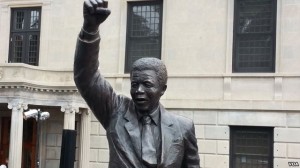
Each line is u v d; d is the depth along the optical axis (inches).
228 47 880.3
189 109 894.4
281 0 852.0
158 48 935.7
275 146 838.5
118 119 146.9
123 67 946.1
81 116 927.0
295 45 840.9
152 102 143.8
